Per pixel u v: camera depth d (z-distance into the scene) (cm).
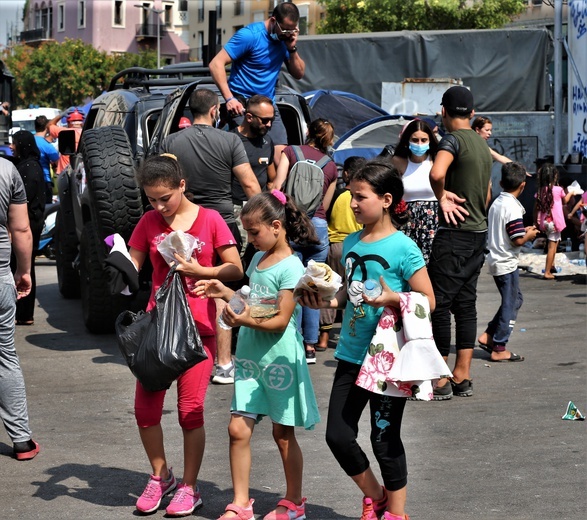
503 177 818
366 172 437
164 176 480
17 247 596
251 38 848
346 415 435
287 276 452
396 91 1944
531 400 697
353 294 429
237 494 456
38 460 569
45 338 952
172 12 7638
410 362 420
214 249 497
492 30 2033
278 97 918
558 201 1341
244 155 746
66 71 6372
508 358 834
